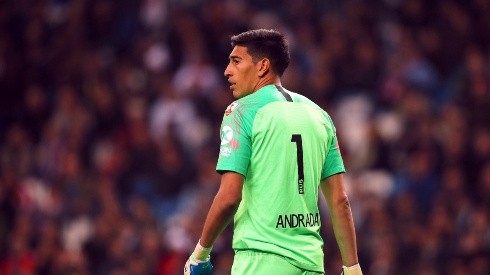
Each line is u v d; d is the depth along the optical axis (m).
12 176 49.72
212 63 56.34
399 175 48.94
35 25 60.75
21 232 47.06
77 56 58.97
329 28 55.50
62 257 45.44
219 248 41.22
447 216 44.50
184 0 59.16
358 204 45.56
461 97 51.53
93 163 53.28
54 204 49.25
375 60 54.47
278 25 56.38
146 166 51.41
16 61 59.09
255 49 19.06
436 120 50.81
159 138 52.81
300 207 18.45
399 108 51.59
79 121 54.09
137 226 46.09
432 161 48.53
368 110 52.47
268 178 18.38
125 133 53.44
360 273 19.33
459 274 42.50
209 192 46.47
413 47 55.16
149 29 59.75
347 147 50.25
